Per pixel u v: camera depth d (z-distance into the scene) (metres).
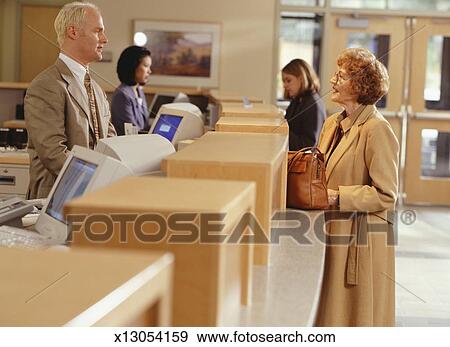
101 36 3.85
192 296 1.25
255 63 10.80
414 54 10.66
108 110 4.09
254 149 2.24
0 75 11.20
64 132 3.75
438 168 10.65
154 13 10.71
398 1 10.67
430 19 10.63
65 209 1.29
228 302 1.37
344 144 3.36
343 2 10.73
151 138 2.86
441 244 6.46
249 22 10.76
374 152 3.25
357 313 3.14
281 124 3.33
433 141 10.67
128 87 5.74
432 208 10.08
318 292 1.85
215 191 1.45
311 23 10.81
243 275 1.63
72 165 2.57
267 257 2.03
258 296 1.74
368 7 10.70
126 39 10.73
